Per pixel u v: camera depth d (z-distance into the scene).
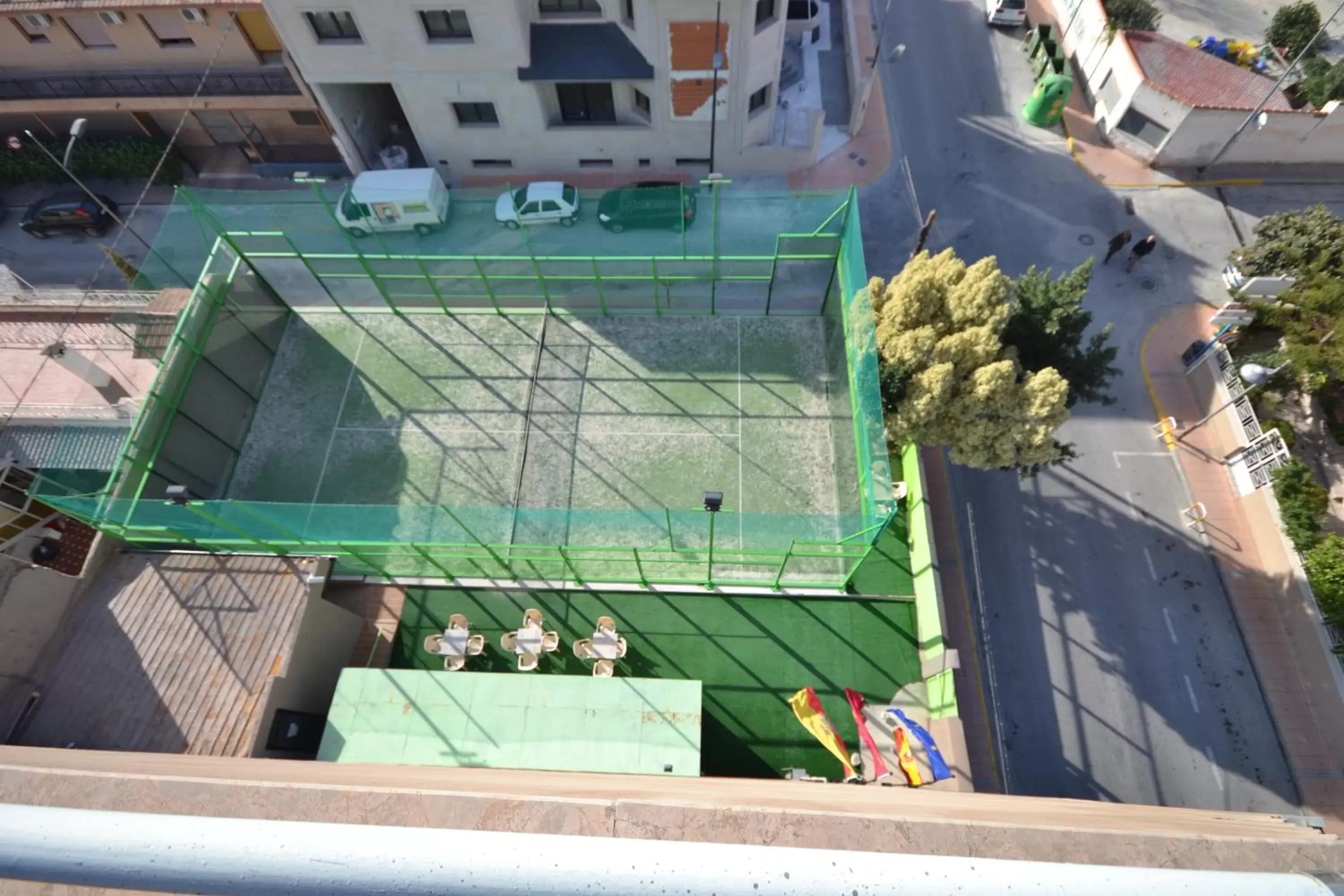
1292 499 17.86
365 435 20.48
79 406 17.48
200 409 18.84
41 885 4.18
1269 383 19.75
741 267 21.08
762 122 25.53
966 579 18.73
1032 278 17.50
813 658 17.28
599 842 4.14
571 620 17.83
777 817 5.09
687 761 14.62
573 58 22.92
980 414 15.94
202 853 4.07
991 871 4.07
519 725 15.02
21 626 14.38
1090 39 27.06
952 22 29.42
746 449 19.97
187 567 16.05
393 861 4.04
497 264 21.67
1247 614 18.17
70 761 8.83
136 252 25.89
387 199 22.80
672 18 21.19
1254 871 4.73
